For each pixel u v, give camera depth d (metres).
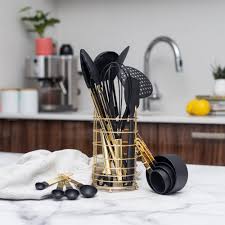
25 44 2.91
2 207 0.74
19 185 0.84
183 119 2.26
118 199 0.81
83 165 0.98
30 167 0.87
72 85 2.77
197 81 2.96
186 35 2.97
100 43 3.11
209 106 2.50
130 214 0.70
